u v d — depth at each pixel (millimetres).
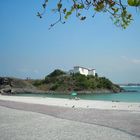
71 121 18281
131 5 3293
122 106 29781
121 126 15828
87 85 141625
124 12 3943
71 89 139875
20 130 14891
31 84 143500
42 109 26219
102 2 3916
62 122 17859
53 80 148500
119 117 19625
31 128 15539
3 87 124250
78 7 4031
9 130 14914
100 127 15672
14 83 129250
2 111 24719
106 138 12625
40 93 130875
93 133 13859
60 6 4078
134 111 23578
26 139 12586
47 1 4148
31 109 26391
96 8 3979
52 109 26031
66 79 145750
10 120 18922
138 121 17609
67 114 22031
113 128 15266
